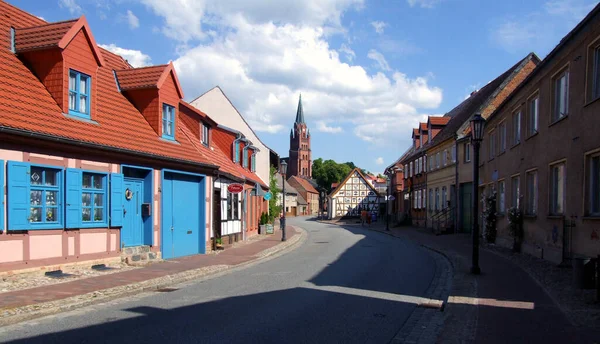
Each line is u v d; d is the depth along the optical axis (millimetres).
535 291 10625
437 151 37688
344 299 10148
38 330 7422
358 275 13875
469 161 30188
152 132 16797
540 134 16141
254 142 39844
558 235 14484
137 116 16672
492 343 6727
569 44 13562
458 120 35344
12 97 11625
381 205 75500
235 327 7688
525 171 17906
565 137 13914
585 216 12539
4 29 13273
